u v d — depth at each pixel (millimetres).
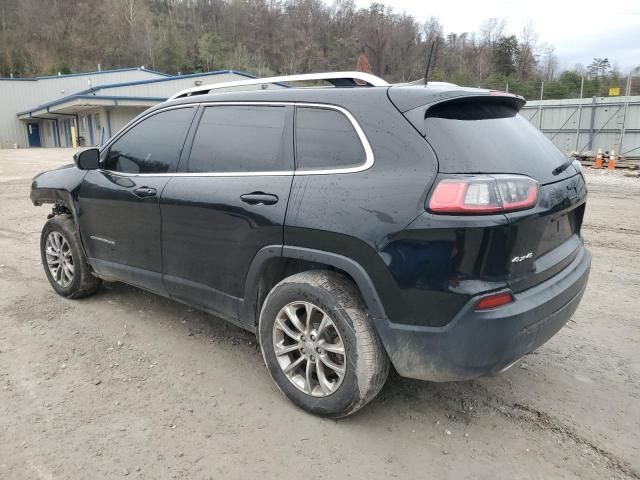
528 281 2541
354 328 2635
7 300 4637
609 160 18719
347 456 2604
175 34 94938
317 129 2883
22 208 10125
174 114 3711
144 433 2754
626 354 3736
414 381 3336
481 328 2336
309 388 2896
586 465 2564
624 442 2738
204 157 3408
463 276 2346
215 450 2629
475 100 2795
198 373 3385
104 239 4121
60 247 4641
